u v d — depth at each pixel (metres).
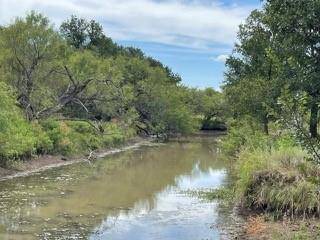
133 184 20.91
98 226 13.12
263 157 14.70
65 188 19.31
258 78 22.36
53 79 33.97
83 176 22.94
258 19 23.70
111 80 34.22
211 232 12.32
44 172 23.66
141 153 36.38
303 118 6.81
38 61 32.12
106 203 16.47
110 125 41.62
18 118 26.23
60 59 33.81
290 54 9.05
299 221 12.04
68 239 11.69
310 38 9.06
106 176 23.22
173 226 13.10
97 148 35.31
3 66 31.62
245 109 22.58
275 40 10.72
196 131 69.31
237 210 14.43
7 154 22.28
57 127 29.89
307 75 8.70
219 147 36.09
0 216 14.05
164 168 27.09
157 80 58.59
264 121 22.39
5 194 17.56
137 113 48.44
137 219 14.02
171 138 55.44
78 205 16.00
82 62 40.34
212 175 24.22
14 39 31.62
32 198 16.98
